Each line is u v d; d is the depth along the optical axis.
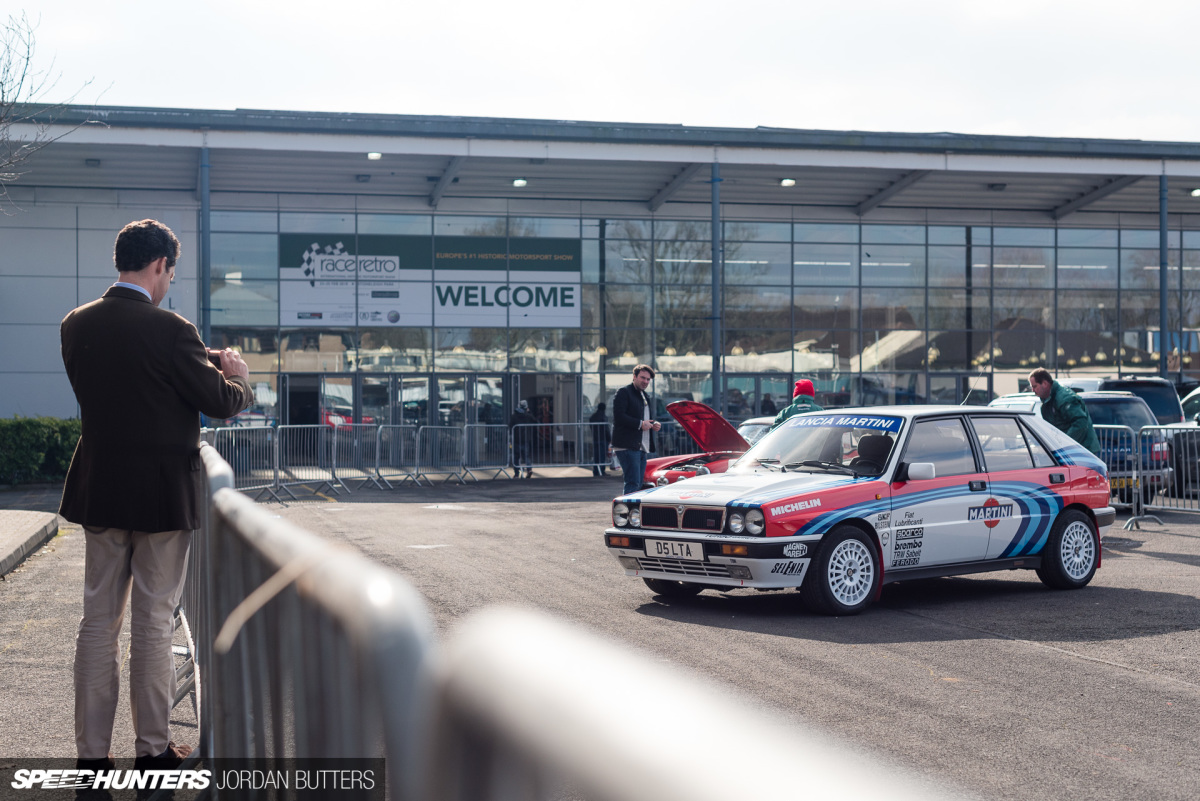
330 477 19.66
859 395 30.55
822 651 6.41
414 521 14.23
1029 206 31.23
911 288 30.95
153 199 26.73
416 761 0.85
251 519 2.30
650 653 6.32
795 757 0.49
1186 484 13.70
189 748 4.22
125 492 3.84
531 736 0.57
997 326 31.34
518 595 8.25
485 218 28.77
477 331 28.66
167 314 3.96
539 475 25.75
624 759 0.50
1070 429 11.93
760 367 30.12
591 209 29.33
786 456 8.95
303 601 1.61
